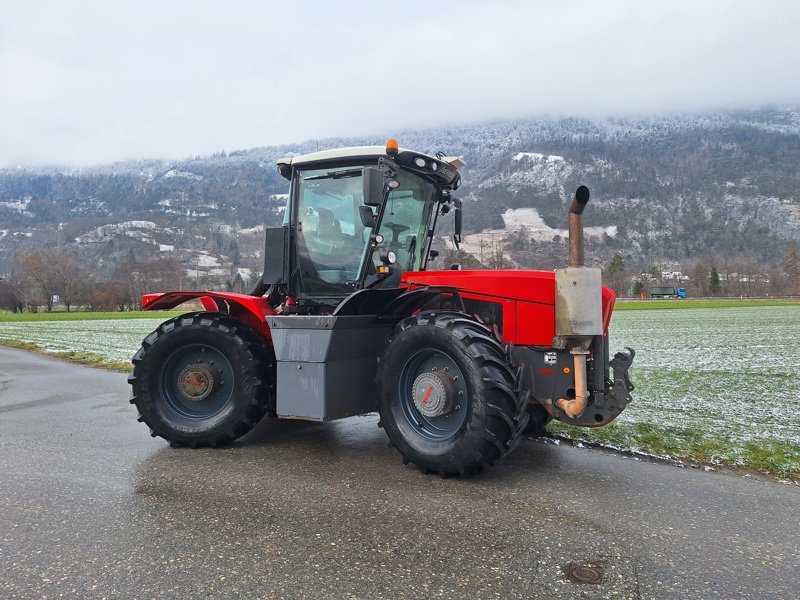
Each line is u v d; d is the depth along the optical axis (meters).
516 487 4.02
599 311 4.17
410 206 5.72
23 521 3.42
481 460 4.08
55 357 14.30
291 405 4.86
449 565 2.85
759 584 2.68
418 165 5.39
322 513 3.53
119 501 3.75
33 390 8.73
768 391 8.27
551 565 2.85
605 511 3.57
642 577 2.73
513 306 4.53
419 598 2.54
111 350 15.76
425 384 4.31
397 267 5.60
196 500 3.76
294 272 5.62
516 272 4.59
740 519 3.46
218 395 5.29
